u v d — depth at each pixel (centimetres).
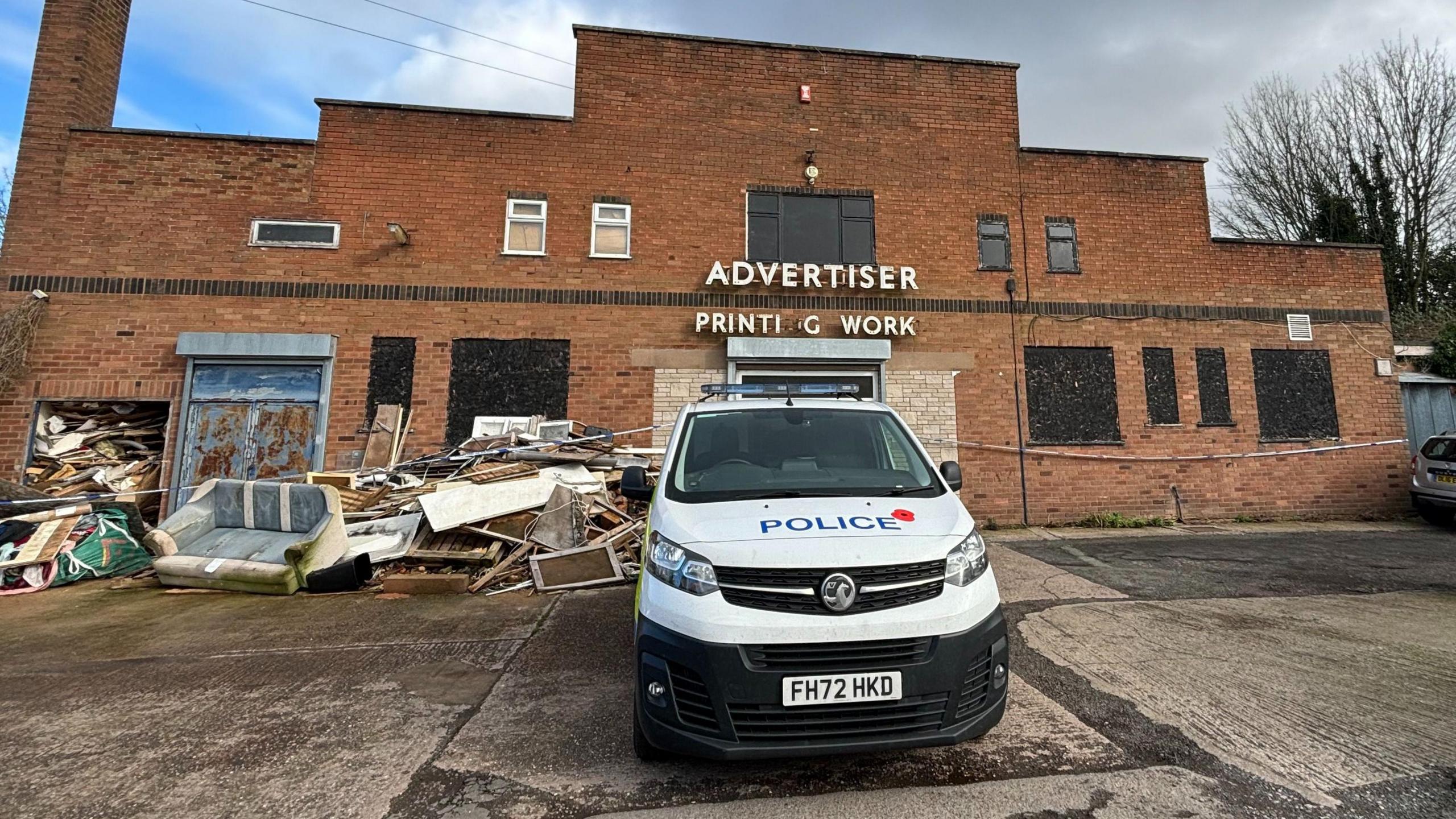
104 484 916
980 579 302
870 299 1109
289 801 281
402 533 716
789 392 460
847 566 280
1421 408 1211
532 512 733
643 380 1054
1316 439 1154
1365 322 1201
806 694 267
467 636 517
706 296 1083
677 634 279
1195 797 275
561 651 480
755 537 293
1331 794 276
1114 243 1170
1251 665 434
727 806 272
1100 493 1098
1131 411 1123
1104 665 436
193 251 994
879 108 1162
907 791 282
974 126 1178
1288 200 2252
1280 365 1169
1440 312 1817
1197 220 1192
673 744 274
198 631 534
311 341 983
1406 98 2017
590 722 358
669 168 1105
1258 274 1191
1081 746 320
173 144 1012
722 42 1139
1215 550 866
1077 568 755
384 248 1031
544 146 1084
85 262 969
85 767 310
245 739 339
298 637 518
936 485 370
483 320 1036
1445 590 639
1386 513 1141
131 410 984
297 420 983
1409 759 306
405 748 327
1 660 465
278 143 1033
